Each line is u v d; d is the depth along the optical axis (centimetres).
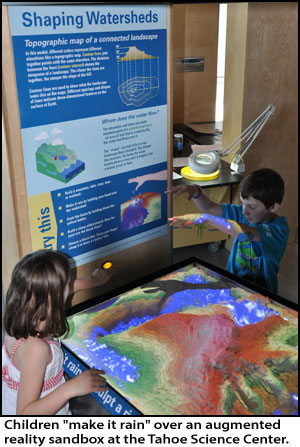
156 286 190
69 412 152
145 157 199
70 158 174
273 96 324
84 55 165
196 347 158
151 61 186
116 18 170
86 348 159
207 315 172
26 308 137
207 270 200
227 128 345
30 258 141
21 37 149
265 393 139
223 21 919
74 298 195
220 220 228
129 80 181
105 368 150
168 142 206
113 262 204
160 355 155
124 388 142
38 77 157
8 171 161
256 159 339
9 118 155
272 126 332
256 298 181
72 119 170
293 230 376
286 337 162
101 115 177
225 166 346
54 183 173
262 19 299
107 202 192
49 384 145
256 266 229
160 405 136
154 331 165
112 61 174
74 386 138
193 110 598
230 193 341
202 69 581
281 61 315
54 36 156
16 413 140
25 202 168
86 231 189
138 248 212
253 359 152
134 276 216
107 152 184
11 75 151
